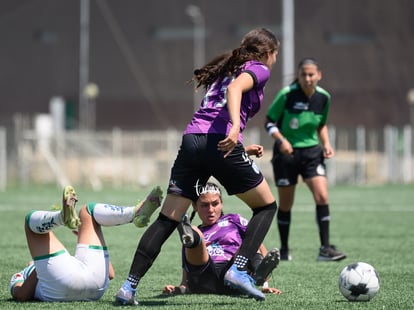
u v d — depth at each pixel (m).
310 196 57.62
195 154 13.84
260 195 14.21
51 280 14.07
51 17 124.94
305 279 18.97
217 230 16.28
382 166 82.12
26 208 44.78
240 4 120.19
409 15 120.25
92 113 123.12
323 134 24.36
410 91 120.38
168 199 14.11
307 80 23.69
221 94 14.17
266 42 14.48
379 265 21.81
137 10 123.12
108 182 79.31
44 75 124.69
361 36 120.12
